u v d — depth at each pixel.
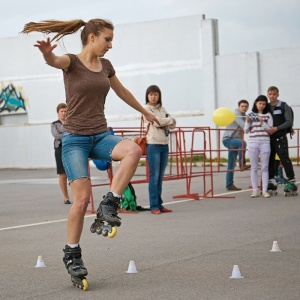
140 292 5.71
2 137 34.41
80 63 5.94
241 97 29.72
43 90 33.66
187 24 30.67
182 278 6.23
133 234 9.19
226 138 15.52
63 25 5.95
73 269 5.90
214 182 18.06
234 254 7.41
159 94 11.52
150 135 11.52
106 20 5.98
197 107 30.62
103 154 6.00
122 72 32.03
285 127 13.55
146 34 31.47
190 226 9.87
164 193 15.34
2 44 34.31
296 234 8.80
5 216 11.95
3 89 34.44
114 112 32.31
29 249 8.14
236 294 5.55
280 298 5.39
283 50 28.88
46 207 13.34
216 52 30.42
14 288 5.99
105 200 5.74
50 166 33.53
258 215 10.93
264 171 13.66
